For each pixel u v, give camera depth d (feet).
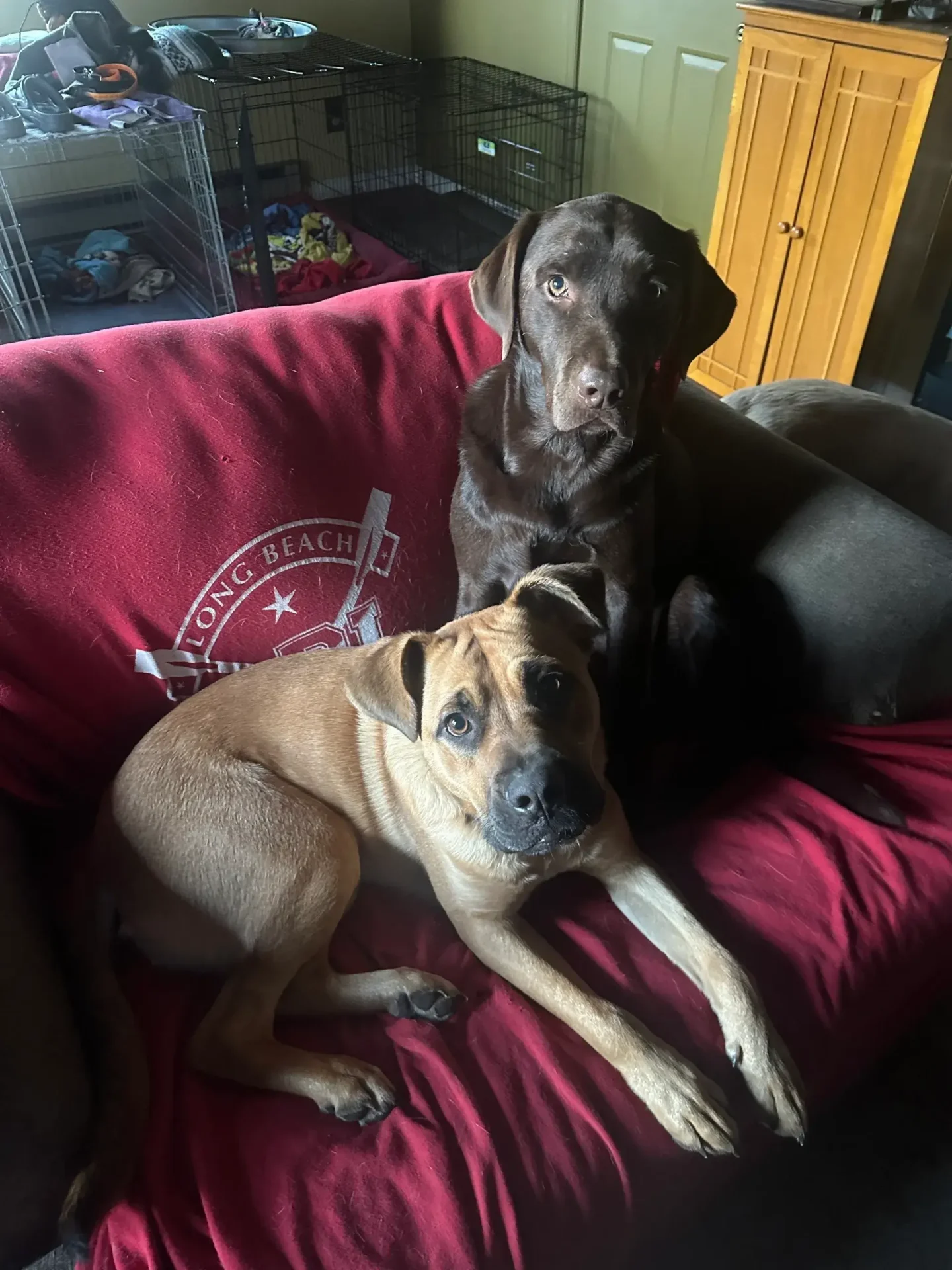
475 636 4.77
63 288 13.73
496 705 4.53
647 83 15.35
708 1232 5.25
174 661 5.56
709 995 4.62
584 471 5.90
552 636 4.95
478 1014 4.59
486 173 19.65
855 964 4.84
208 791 4.86
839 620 5.85
